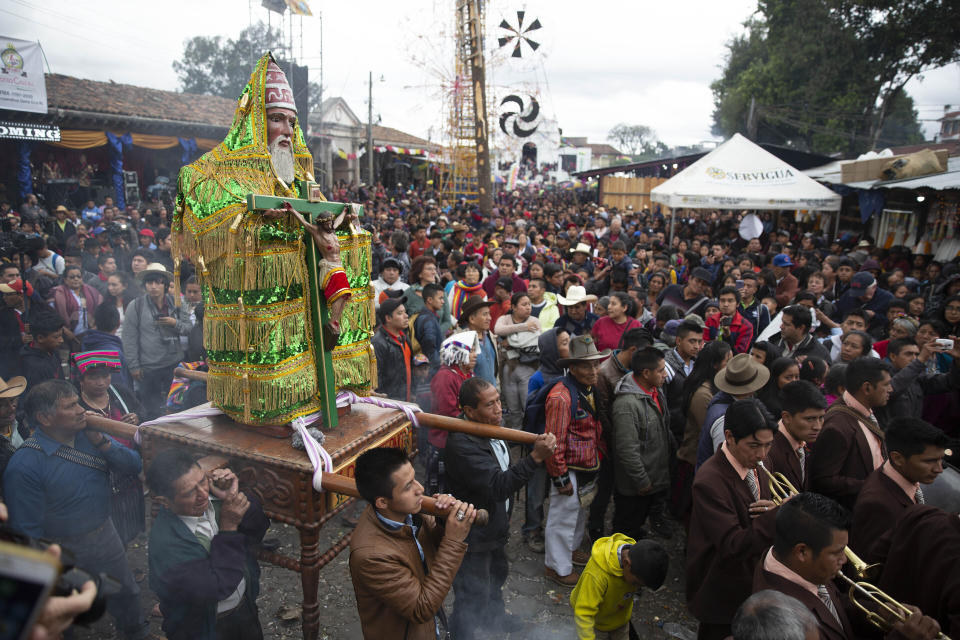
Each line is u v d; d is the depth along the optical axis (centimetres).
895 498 282
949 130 4619
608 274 880
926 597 235
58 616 110
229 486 240
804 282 823
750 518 300
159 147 1983
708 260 1016
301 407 273
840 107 2947
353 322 302
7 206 1384
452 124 2083
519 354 616
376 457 221
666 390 502
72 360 417
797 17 2970
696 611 300
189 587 229
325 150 3266
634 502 435
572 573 423
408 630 235
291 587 396
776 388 426
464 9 1867
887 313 683
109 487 303
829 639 213
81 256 948
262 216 243
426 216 1716
